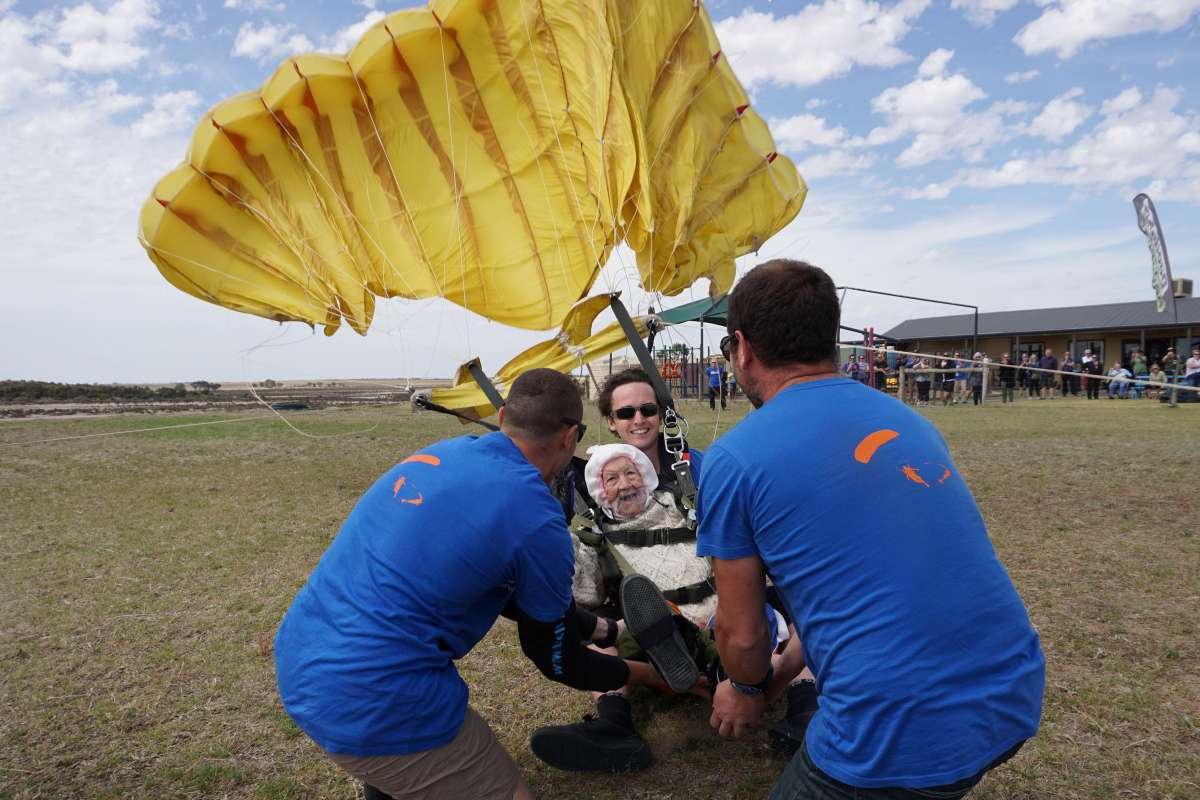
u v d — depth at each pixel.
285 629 1.95
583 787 2.49
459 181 4.61
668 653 2.41
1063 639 3.48
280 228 4.54
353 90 4.33
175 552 5.33
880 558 1.46
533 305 4.79
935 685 1.40
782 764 2.57
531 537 1.89
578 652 2.23
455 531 1.84
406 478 1.97
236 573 4.81
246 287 4.64
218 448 11.74
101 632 3.81
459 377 3.86
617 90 3.69
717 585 1.73
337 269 4.61
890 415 1.61
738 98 4.31
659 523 2.79
